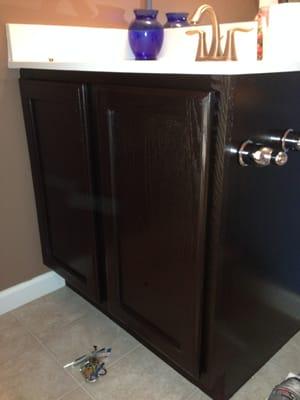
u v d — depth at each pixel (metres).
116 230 1.10
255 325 1.06
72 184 1.20
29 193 1.43
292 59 0.91
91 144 1.07
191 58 1.30
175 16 1.33
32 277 1.54
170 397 1.11
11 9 1.19
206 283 0.88
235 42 1.15
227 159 0.75
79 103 1.03
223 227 0.81
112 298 1.22
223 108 0.71
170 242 0.92
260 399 1.09
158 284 1.01
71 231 1.30
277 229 1.00
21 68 1.23
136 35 1.28
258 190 0.87
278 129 0.85
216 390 1.06
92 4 1.34
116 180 1.02
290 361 1.22
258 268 0.98
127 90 0.88
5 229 1.41
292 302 1.21
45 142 1.26
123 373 1.19
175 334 1.01
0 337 1.34
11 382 1.16
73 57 1.34
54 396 1.12
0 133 1.30
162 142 0.84
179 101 0.76
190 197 0.82
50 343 1.32
